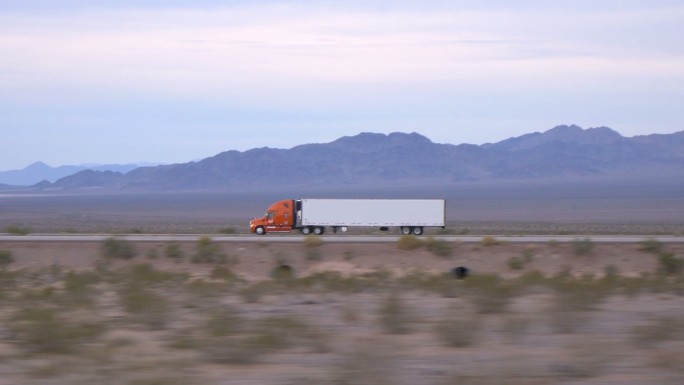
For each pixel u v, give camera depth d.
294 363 28.34
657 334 32.44
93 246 99.00
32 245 100.00
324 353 30.02
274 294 51.88
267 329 34.16
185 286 58.19
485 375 26.03
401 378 25.69
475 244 98.25
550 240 101.38
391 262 93.50
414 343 32.16
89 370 26.83
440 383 24.97
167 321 38.16
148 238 109.31
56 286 63.16
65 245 99.81
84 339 32.91
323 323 38.12
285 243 100.69
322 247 98.12
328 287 56.22
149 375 26.06
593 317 38.84
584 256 93.81
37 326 34.78
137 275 68.00
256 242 100.94
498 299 44.47
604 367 27.02
